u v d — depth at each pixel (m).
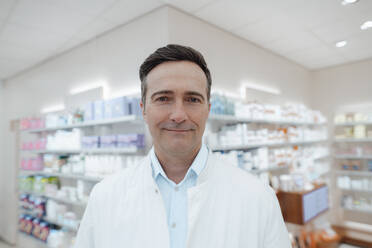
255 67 3.40
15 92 4.64
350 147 4.33
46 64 3.84
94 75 2.98
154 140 0.76
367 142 4.26
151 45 2.35
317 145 4.39
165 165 0.79
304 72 4.73
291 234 3.33
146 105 0.73
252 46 3.37
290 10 2.51
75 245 0.82
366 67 4.27
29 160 3.69
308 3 2.40
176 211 0.74
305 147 3.94
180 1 2.22
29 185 3.68
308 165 3.81
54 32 2.84
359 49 3.75
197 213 0.70
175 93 0.68
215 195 0.75
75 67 3.28
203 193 0.73
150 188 0.75
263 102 3.46
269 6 2.41
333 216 4.54
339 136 4.45
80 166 2.74
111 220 0.76
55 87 3.63
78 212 3.14
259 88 3.45
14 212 4.38
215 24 2.74
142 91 0.77
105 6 2.30
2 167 4.85
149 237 0.70
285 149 3.44
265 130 3.06
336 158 4.60
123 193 0.78
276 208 0.76
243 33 3.03
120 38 2.67
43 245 3.35
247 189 0.76
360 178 4.34
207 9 2.40
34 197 3.63
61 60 3.54
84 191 2.69
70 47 3.31
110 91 2.76
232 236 0.70
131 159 2.24
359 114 4.17
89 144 2.60
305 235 3.56
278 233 0.74
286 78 4.13
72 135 2.85
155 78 0.70
